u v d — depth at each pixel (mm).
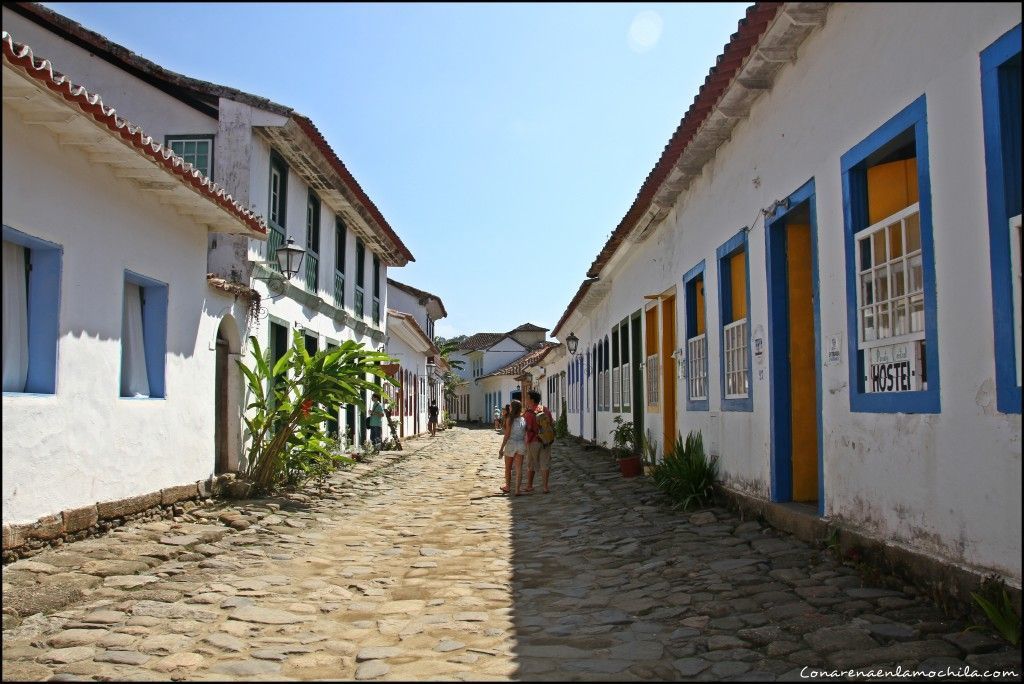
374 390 12031
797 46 7113
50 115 6703
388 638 5105
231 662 4586
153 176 8398
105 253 8062
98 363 7926
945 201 4770
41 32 12516
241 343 11953
